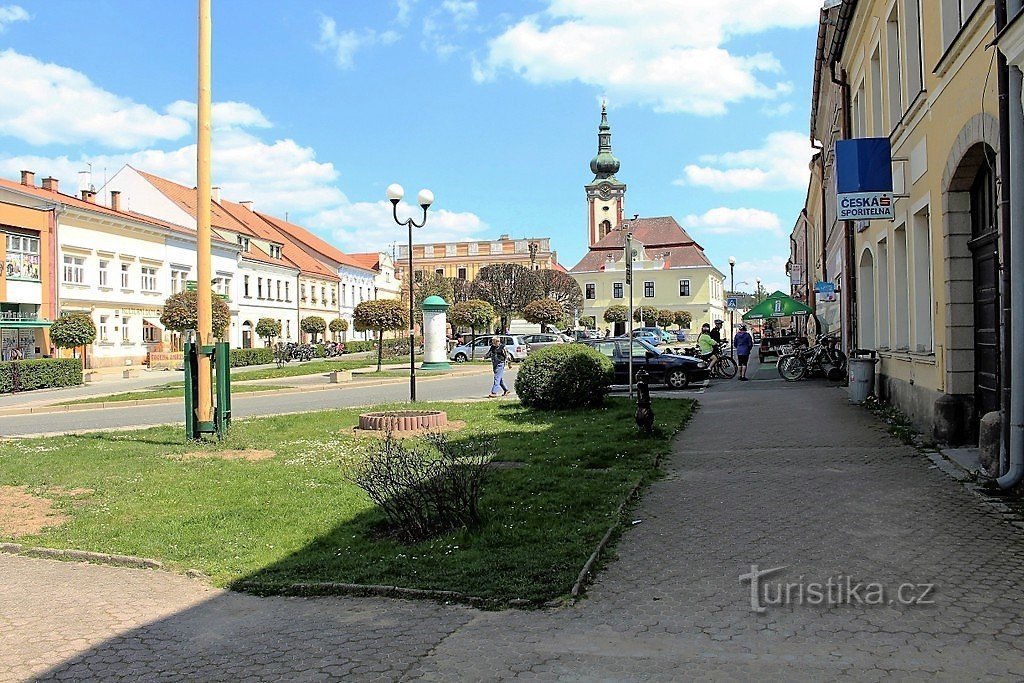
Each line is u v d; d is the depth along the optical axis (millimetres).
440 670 4395
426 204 22656
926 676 4074
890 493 7980
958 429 10375
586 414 15656
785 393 19297
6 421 20047
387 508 7309
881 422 13047
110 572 6684
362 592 5801
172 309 44719
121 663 4719
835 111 24047
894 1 13320
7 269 39875
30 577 6586
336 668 4488
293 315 72812
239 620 5430
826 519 7141
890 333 14930
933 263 11398
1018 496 7613
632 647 4598
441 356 37812
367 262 99250
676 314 88000
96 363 45938
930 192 11430
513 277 68125
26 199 41062
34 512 8758
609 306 92812
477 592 5566
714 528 7012
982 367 10094
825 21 18844
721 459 10336
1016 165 7688
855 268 20125
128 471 10961
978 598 5121
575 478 9258
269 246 70188
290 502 8789
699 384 24047
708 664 4324
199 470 10945
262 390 27125
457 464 7621
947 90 10453
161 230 52406
